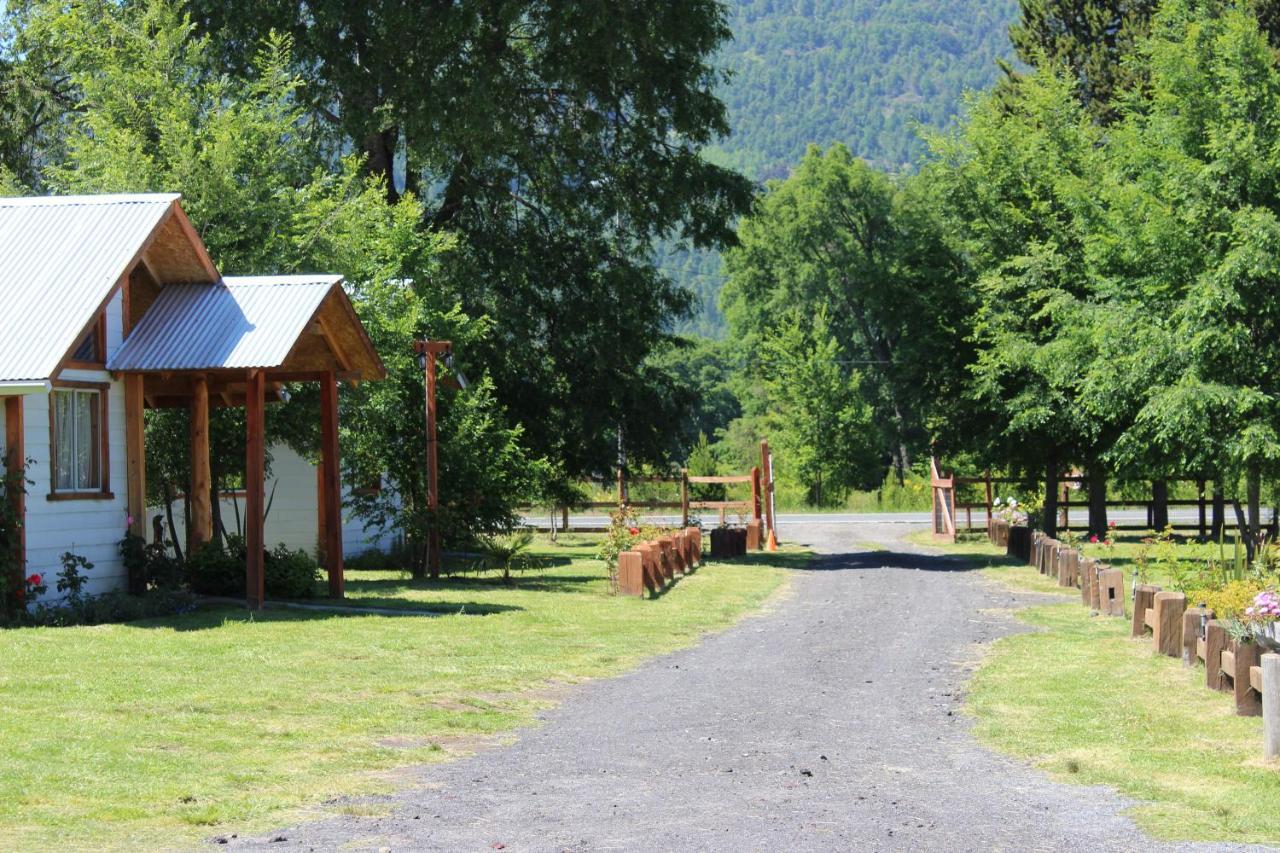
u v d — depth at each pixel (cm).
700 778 897
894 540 4056
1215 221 2470
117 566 1767
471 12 3083
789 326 7269
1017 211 3322
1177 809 801
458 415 2483
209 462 2064
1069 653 1491
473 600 2019
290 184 2531
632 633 1700
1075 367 2916
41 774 843
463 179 3497
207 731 1005
